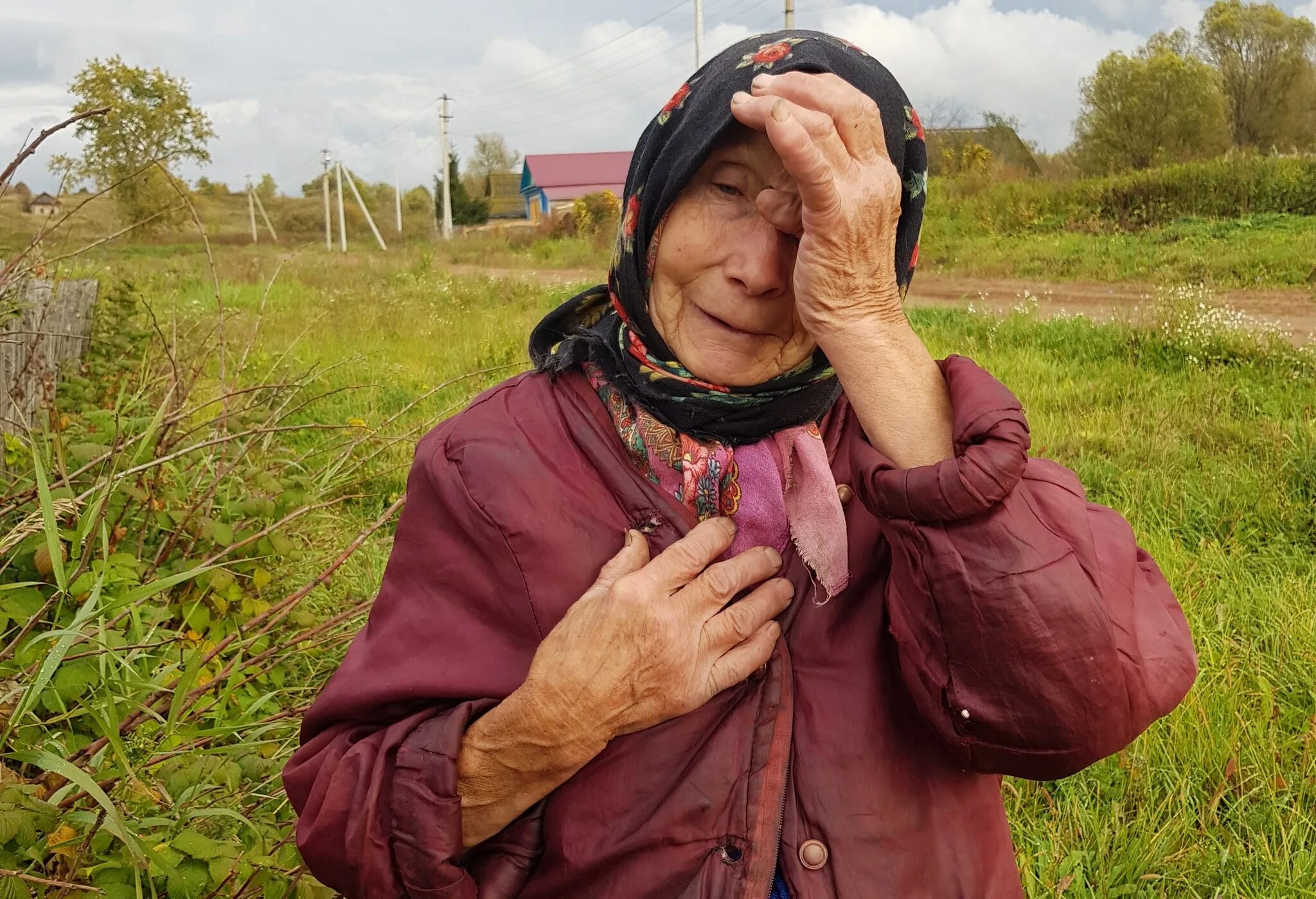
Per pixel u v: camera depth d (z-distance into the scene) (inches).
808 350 43.6
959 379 39.7
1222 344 324.2
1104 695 36.7
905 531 38.1
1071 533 38.6
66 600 92.9
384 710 44.3
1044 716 36.6
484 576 43.6
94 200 120.6
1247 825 103.8
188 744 83.7
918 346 40.8
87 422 143.7
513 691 42.4
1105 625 36.9
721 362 43.0
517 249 1267.2
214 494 119.5
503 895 43.6
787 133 36.5
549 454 44.6
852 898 39.8
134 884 72.0
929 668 38.6
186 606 109.1
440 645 43.9
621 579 40.6
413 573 45.5
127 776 71.1
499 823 43.2
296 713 96.7
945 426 39.6
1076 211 763.4
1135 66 995.3
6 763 81.7
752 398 43.1
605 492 44.5
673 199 42.0
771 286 41.5
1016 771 38.7
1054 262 662.5
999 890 43.1
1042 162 1099.9
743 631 41.8
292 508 132.3
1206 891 96.7
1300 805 107.4
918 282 655.8
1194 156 974.4
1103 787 109.3
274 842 81.8
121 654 85.0
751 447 44.0
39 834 74.4
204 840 73.3
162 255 854.5
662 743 41.5
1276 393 276.2
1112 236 711.1
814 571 42.9
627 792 41.4
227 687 91.7
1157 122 986.1
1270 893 95.3
